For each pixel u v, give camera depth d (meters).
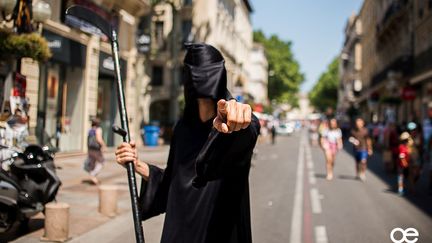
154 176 2.21
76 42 17.73
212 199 1.90
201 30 37.12
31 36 9.69
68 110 18.45
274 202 9.74
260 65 74.56
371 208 9.26
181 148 2.01
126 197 9.59
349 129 46.91
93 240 6.25
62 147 17.77
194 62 1.83
